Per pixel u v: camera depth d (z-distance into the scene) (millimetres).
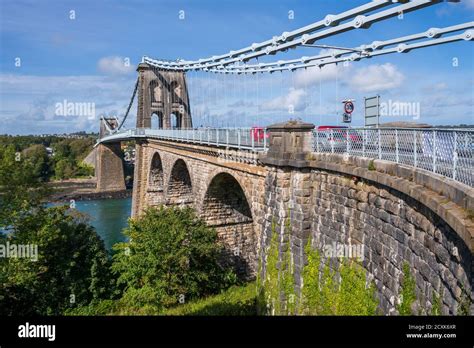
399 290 9609
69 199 79938
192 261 25250
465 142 7277
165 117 59938
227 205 28672
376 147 11312
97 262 27844
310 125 14852
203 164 27438
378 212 10711
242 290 24922
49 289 25234
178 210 27594
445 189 7457
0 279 22266
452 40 11195
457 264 7055
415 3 9492
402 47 12914
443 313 7547
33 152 104875
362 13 11523
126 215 62844
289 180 15094
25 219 25484
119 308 24969
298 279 14477
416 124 14484
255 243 29703
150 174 48750
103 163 89000
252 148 18219
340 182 12820
